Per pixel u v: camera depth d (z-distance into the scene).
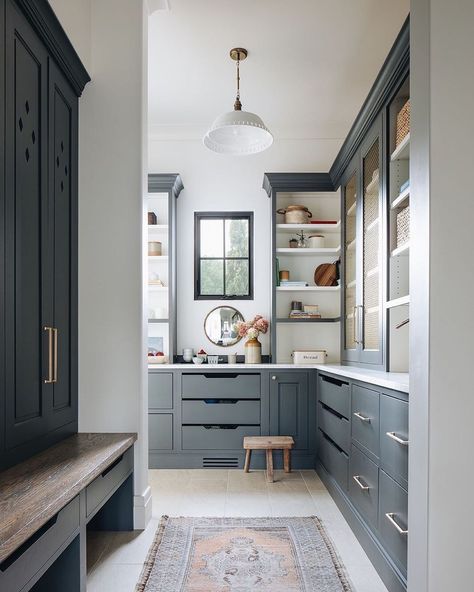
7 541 1.15
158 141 4.64
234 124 3.04
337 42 3.33
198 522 2.70
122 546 2.39
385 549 2.08
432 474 1.53
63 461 1.93
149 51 3.42
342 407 2.99
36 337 2.06
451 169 1.57
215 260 4.59
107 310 2.62
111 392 2.61
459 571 1.51
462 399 1.54
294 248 4.38
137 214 2.64
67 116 2.49
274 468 3.96
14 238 1.85
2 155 1.75
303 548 2.36
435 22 1.58
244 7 2.96
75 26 2.47
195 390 3.96
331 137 4.64
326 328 4.51
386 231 2.83
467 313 1.55
